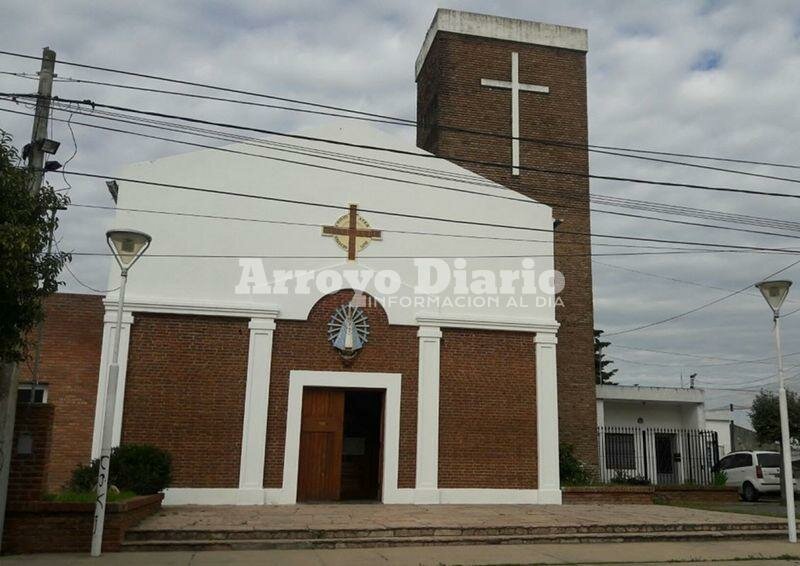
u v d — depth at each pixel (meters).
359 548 12.52
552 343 19.34
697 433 26.30
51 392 17.91
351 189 19.00
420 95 26.86
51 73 12.45
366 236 18.83
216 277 17.78
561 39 25.11
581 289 23.05
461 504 17.86
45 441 11.77
